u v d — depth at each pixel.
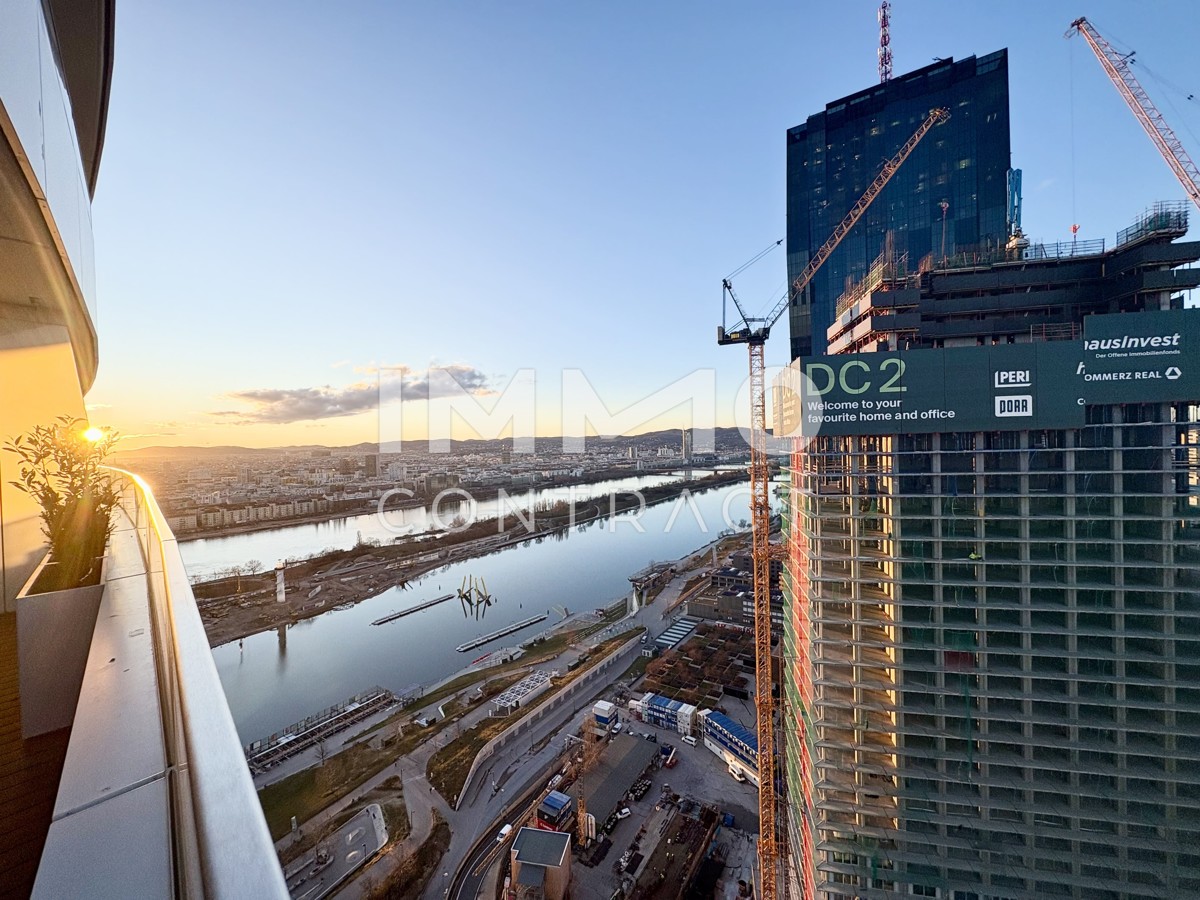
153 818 4.02
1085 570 37.22
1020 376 36.78
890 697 39.97
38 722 8.83
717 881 57.25
